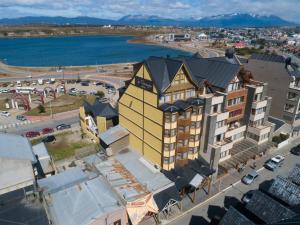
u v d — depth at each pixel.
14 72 159.88
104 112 64.38
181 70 45.41
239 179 52.94
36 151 52.03
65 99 107.31
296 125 72.69
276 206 35.38
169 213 43.44
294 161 60.38
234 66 51.97
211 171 48.78
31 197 33.81
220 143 52.81
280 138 67.81
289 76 68.69
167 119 44.50
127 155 53.66
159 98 44.38
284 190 40.28
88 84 131.62
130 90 52.41
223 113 50.41
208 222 41.91
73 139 69.88
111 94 117.12
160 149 47.62
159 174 47.03
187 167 49.25
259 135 58.97
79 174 43.81
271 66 71.94
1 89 119.06
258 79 75.75
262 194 37.72
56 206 35.59
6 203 32.69
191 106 45.91
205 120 48.25
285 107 71.75
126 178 45.19
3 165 34.50
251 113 58.97
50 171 47.81
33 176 37.56
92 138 69.12
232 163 54.03
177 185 45.41
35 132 72.19
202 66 56.09
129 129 56.34
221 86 50.81
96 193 37.97
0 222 29.70
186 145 48.56
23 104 97.06
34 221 30.14
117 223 35.84
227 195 48.16
